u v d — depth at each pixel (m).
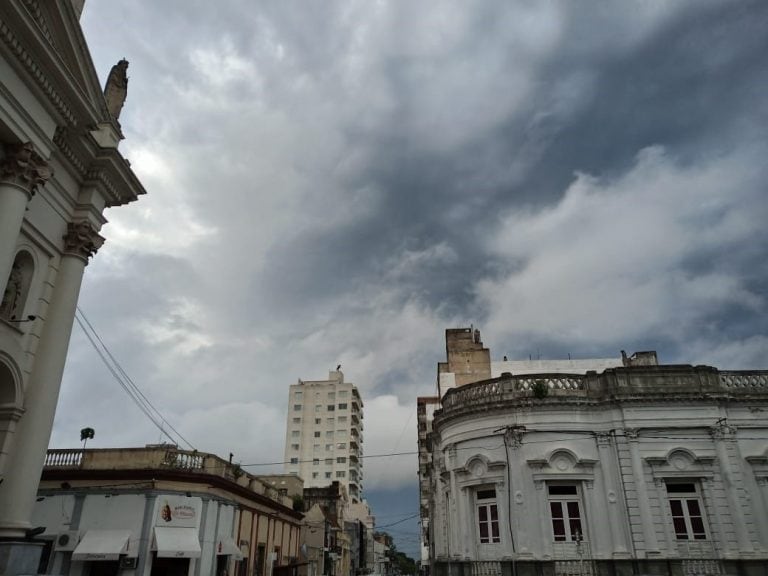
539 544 21.27
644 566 20.53
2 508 12.84
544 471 22.16
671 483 22.22
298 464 101.81
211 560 24.70
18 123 12.57
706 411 22.56
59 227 15.38
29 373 14.05
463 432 24.36
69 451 24.30
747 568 20.34
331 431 103.25
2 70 12.07
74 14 14.18
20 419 13.64
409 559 140.25
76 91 14.20
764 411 22.73
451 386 36.78
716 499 21.58
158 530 22.64
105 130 16.92
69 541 22.03
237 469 28.91
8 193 12.33
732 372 23.52
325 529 50.72
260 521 32.75
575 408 22.95
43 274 14.79
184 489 23.86
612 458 22.31
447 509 26.25
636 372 23.20
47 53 12.84
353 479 103.25
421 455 49.44
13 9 11.68
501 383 24.03
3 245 11.91
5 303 13.71
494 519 22.84
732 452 22.05
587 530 21.56
